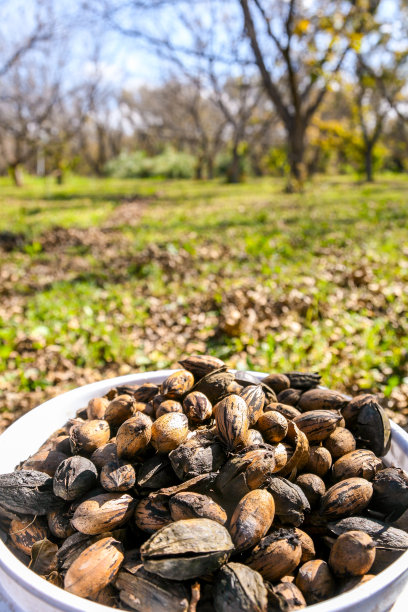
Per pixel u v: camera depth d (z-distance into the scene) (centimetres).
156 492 31
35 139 566
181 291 128
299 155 427
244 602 26
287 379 45
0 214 304
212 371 42
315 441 38
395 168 987
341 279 129
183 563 27
